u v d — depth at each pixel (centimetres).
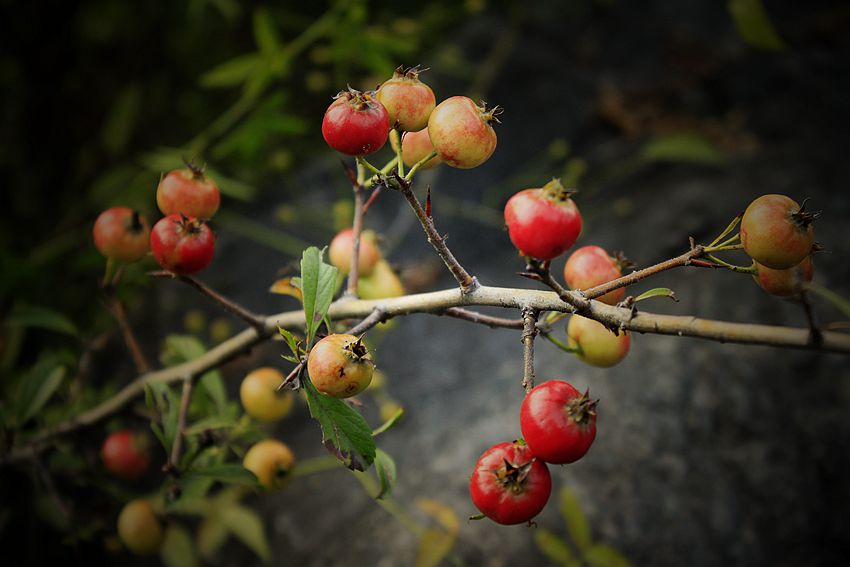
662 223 50
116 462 34
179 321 51
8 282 46
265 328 30
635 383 42
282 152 56
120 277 32
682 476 39
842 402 40
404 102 26
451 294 26
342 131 25
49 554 45
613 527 38
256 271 53
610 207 53
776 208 24
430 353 47
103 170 61
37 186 62
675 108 61
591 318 25
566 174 55
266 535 41
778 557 37
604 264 28
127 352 50
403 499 40
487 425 42
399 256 51
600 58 65
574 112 60
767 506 38
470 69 63
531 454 25
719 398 41
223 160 59
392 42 48
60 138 63
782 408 40
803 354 42
